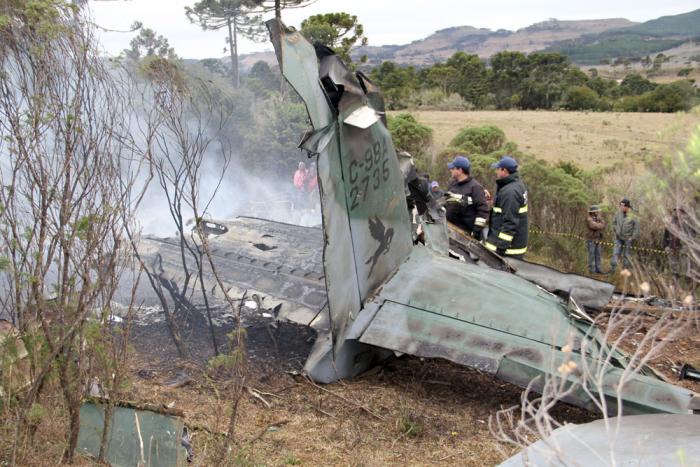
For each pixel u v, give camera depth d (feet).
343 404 16.74
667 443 8.64
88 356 12.53
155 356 18.01
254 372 17.79
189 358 18.04
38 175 13.01
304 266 21.50
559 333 16.31
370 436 15.37
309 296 19.67
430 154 60.13
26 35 12.61
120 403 12.76
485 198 29.25
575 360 15.51
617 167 56.85
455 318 17.28
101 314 12.47
